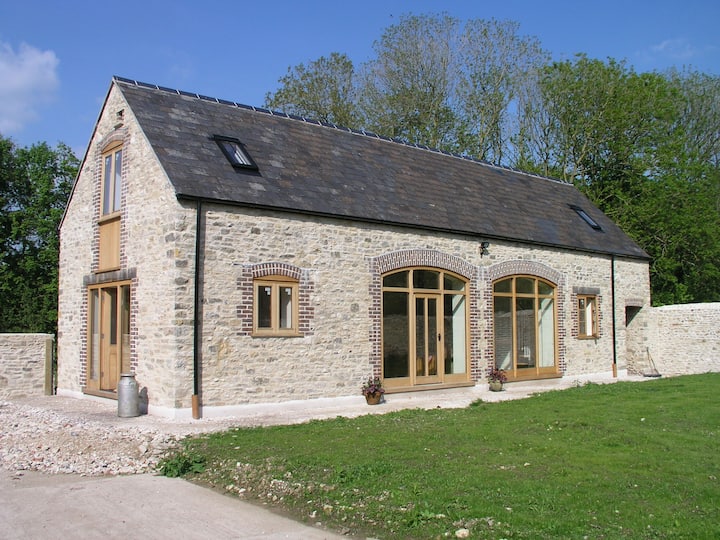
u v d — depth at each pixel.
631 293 22.64
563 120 32.56
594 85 31.69
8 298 26.39
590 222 22.56
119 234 14.26
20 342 16.83
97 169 15.39
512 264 18.44
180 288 12.23
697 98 36.28
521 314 18.83
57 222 26.33
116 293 14.75
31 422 12.37
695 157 32.88
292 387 13.59
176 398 12.09
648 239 30.41
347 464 8.43
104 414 12.94
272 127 16.33
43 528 6.71
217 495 7.79
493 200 19.66
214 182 12.95
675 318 22.81
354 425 11.48
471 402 14.45
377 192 16.12
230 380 12.75
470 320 17.25
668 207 30.31
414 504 6.79
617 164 32.31
